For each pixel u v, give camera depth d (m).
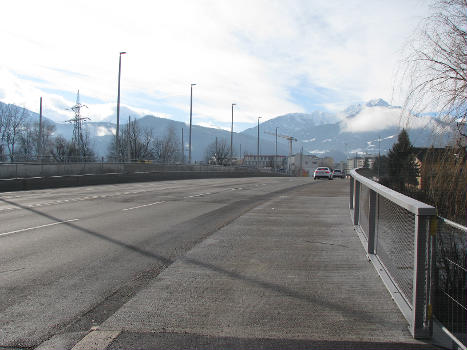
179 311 5.01
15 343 4.16
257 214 13.91
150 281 6.22
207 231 10.53
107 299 5.44
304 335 4.34
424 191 8.67
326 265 7.16
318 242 9.15
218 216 13.40
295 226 11.35
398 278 5.49
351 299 5.44
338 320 4.74
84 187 28.09
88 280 6.27
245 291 5.77
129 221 12.20
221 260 7.52
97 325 4.60
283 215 13.66
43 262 7.32
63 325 4.60
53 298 5.47
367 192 8.60
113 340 4.21
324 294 5.64
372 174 26.61
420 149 8.95
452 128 8.24
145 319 4.76
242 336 4.31
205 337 4.29
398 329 4.50
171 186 29.72
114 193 22.67
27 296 5.54
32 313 4.95
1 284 6.06
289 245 8.82
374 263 6.96
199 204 17.14
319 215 13.66
